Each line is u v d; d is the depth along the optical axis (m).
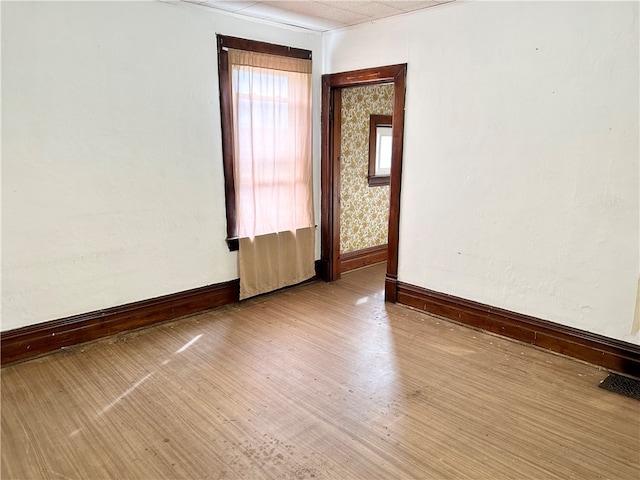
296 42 4.19
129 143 3.27
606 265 2.88
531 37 2.99
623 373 2.89
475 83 3.33
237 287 4.16
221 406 2.54
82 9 2.92
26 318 3.00
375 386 2.76
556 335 3.17
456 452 2.17
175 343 3.32
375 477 2.01
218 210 3.88
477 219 3.49
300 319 3.81
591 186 2.87
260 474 2.03
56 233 3.03
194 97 3.57
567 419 2.43
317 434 2.30
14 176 2.81
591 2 2.71
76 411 2.47
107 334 3.39
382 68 3.91
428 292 3.92
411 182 3.88
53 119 2.91
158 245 3.56
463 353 3.20
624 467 2.07
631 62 2.62
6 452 2.16
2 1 2.63
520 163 3.18
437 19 3.47
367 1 3.32
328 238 4.76
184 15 3.41
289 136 4.24
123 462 2.10
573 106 2.88
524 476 2.02
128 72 3.19
